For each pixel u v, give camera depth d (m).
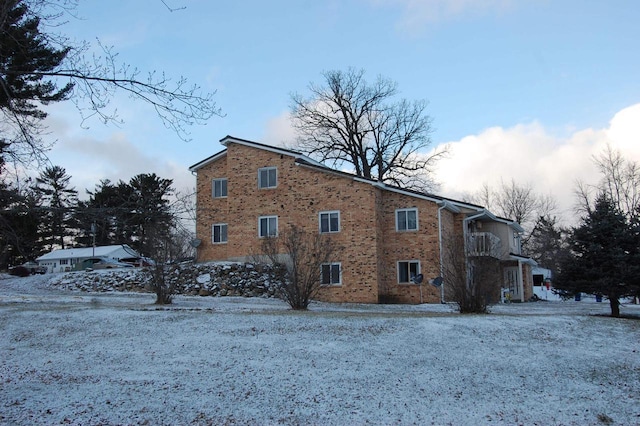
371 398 9.32
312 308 22.50
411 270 29.55
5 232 8.07
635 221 23.53
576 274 23.98
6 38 7.46
